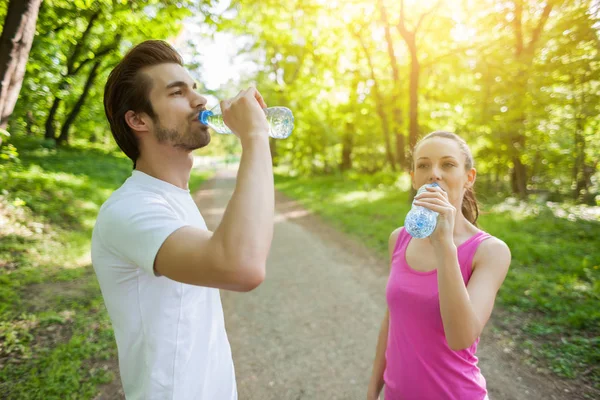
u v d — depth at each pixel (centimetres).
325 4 1066
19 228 581
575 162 1392
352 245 716
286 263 625
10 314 368
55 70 805
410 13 1187
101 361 311
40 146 1275
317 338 380
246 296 486
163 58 103
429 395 124
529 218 778
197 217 114
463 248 124
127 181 107
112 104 104
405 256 138
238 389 304
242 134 91
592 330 346
